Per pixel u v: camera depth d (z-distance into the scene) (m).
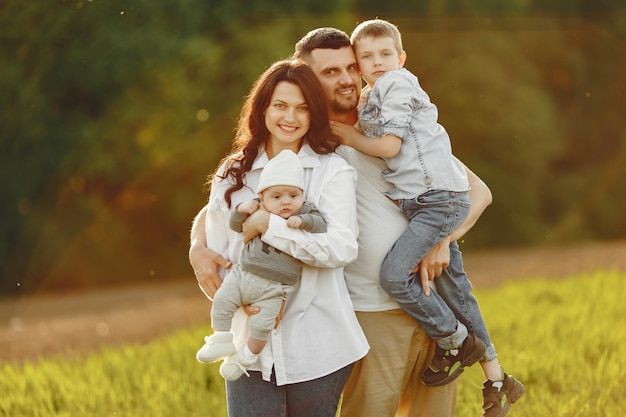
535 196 33.59
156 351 10.60
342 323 4.79
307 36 5.33
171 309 16.88
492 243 32.19
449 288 5.34
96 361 10.02
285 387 4.78
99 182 26.20
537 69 36.22
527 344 9.78
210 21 26.75
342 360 4.77
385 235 5.14
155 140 25.95
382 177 5.18
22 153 25.80
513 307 12.84
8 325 17.69
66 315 18.97
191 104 25.91
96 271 26.00
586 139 37.72
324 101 4.84
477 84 32.69
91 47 25.44
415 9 32.62
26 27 25.50
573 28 37.09
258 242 4.64
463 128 32.53
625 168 37.00
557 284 15.79
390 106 5.07
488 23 33.78
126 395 8.20
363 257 5.15
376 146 5.02
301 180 4.66
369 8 32.03
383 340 5.19
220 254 4.99
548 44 36.12
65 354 12.30
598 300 13.30
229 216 4.79
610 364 8.59
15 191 25.67
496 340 10.15
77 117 25.88
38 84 25.59
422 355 5.36
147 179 26.30
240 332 4.80
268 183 4.62
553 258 24.55
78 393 8.27
